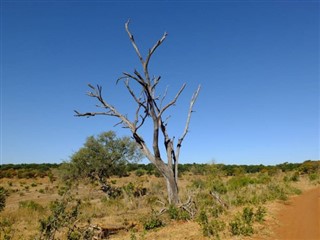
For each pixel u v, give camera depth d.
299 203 18.17
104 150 32.06
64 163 33.34
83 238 10.91
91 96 18.34
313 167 46.94
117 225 14.20
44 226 10.10
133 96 18.08
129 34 17.55
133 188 28.33
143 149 18.39
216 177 36.19
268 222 12.81
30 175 62.75
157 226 13.55
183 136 18.83
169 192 17.97
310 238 10.66
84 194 32.28
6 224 15.71
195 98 19.41
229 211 15.38
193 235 11.05
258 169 66.31
